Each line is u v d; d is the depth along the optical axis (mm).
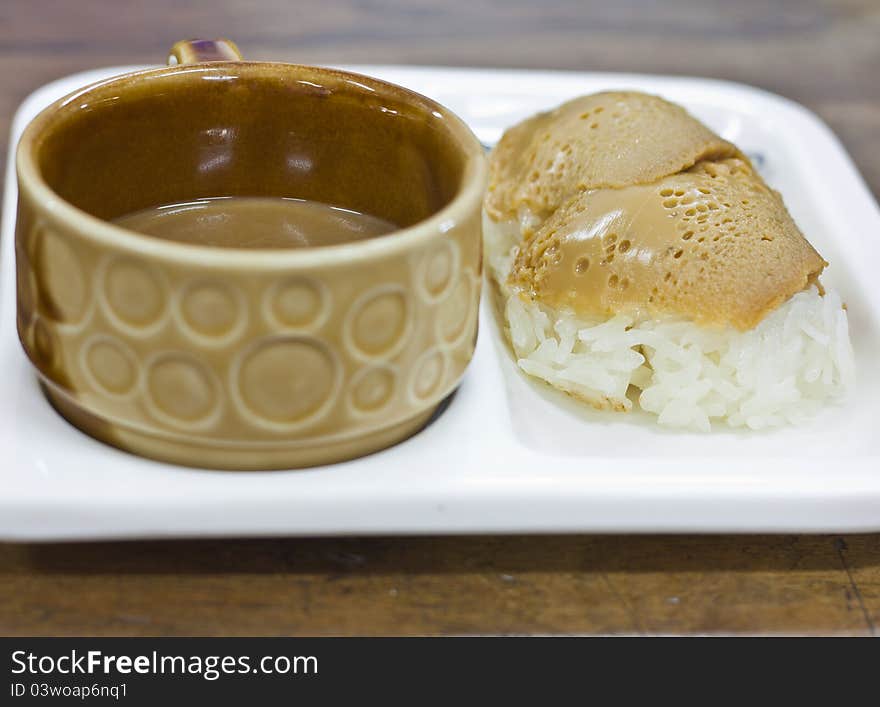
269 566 413
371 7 758
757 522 414
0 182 540
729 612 413
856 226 517
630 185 477
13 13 710
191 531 399
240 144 443
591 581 417
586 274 469
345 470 408
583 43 727
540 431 457
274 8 745
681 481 412
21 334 414
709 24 774
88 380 400
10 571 407
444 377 416
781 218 476
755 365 461
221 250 385
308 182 448
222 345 389
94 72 549
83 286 392
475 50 702
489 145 547
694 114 568
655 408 466
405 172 439
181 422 397
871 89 691
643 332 463
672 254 464
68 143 421
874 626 414
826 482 416
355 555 417
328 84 437
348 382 398
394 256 392
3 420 413
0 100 599
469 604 409
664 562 423
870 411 466
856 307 490
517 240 507
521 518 407
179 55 450
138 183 439
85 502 396
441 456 415
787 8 809
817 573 424
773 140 562
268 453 403
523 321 478
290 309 388
